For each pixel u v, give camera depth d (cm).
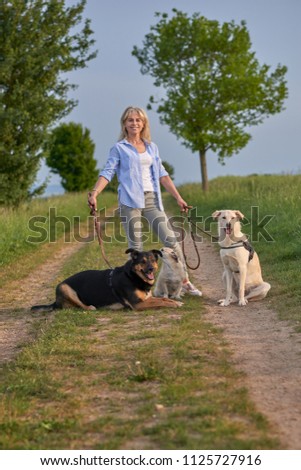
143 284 1053
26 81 3062
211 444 493
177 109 4172
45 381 677
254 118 4288
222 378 662
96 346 827
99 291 1073
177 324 932
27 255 1947
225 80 4069
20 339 915
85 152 6550
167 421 541
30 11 3031
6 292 1346
